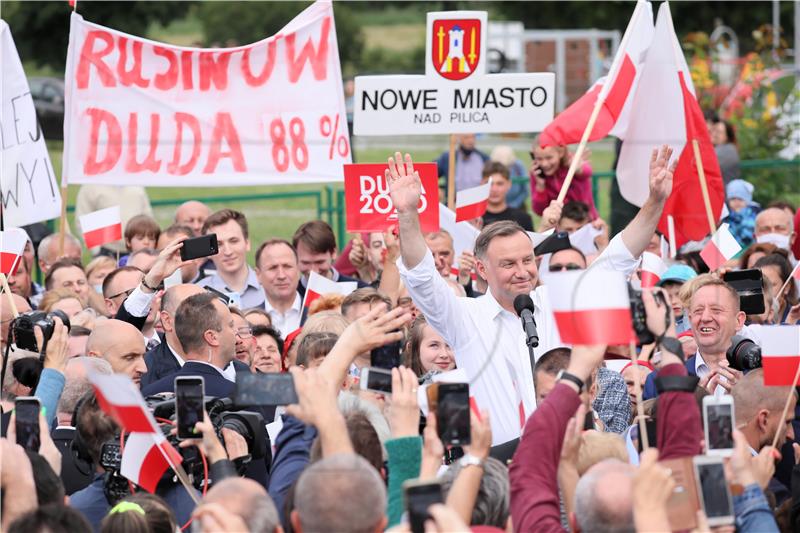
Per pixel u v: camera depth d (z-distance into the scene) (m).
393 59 81.94
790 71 46.38
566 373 10.99
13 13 65.62
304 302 21.77
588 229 26.47
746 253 23.86
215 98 23.42
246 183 23.48
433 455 11.00
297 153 23.50
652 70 21.20
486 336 15.38
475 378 15.14
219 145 23.42
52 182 22.83
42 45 66.44
